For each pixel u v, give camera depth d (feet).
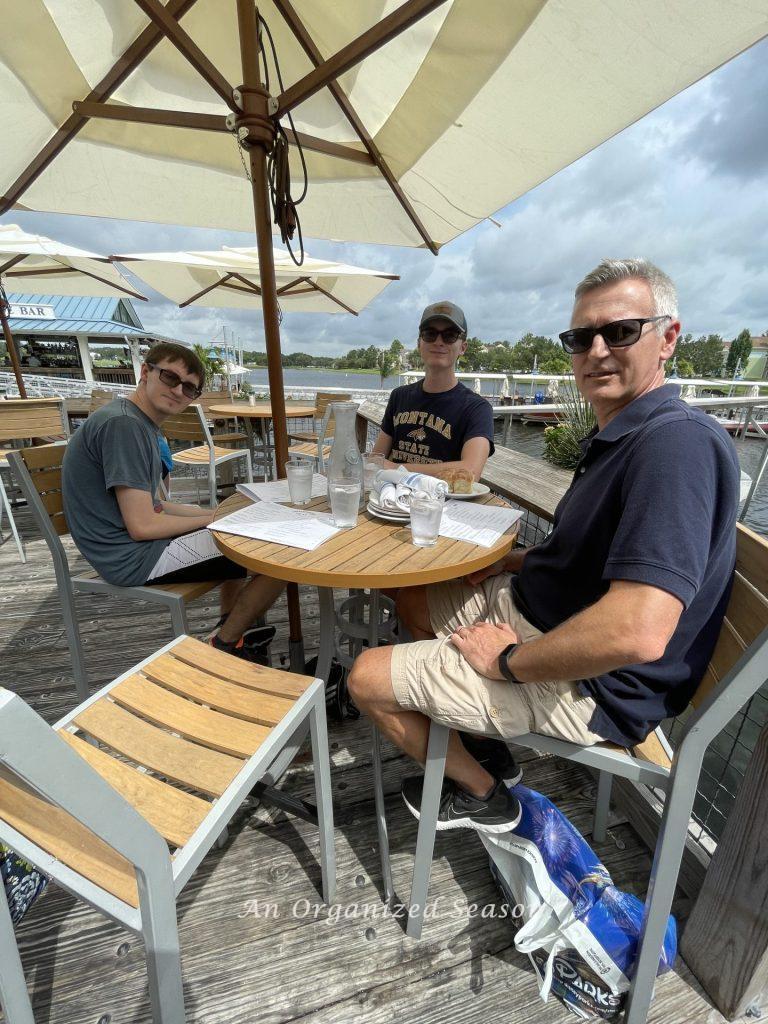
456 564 3.52
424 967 3.57
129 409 5.28
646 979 3.02
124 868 2.40
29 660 7.20
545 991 3.25
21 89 5.34
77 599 9.09
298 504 5.06
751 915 3.03
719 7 3.59
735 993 3.18
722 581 2.90
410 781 4.03
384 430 8.13
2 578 9.99
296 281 17.13
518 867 3.64
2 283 15.38
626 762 2.97
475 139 5.83
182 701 3.44
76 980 3.43
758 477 12.66
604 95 4.73
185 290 17.81
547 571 3.65
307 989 3.43
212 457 12.72
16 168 6.37
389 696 3.39
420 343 7.07
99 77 5.50
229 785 2.78
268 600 5.52
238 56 5.84
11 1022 2.36
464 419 7.00
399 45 4.99
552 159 5.74
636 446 2.86
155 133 6.48
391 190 7.25
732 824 3.14
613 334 3.42
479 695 3.13
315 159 6.89
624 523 2.63
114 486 5.02
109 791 1.81
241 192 7.98
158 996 2.24
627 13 3.88
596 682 3.01
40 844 2.32
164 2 4.70
